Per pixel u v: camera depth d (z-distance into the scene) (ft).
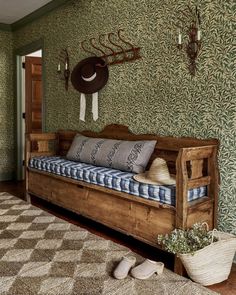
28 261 7.53
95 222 10.86
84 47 13.20
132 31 11.02
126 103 11.41
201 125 9.00
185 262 6.58
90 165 11.19
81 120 13.64
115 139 11.78
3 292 6.21
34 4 14.70
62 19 14.32
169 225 7.71
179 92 9.57
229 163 8.30
